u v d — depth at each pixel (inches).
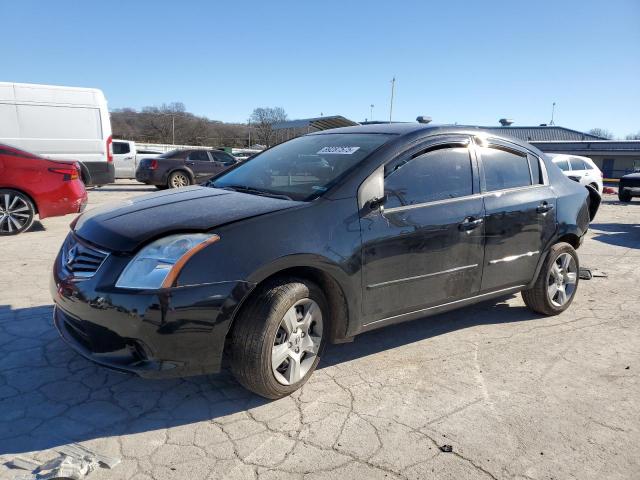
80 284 107.3
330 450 100.3
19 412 109.5
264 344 108.7
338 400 119.5
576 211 180.7
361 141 143.6
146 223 112.0
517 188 163.5
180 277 101.3
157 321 99.9
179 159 651.5
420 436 105.9
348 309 123.4
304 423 109.3
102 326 103.4
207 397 118.9
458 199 144.6
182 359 103.1
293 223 114.2
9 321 158.6
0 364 130.7
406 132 141.9
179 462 95.2
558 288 180.5
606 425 112.5
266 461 96.3
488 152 157.4
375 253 125.3
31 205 299.4
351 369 135.9
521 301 200.4
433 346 153.2
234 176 157.5
